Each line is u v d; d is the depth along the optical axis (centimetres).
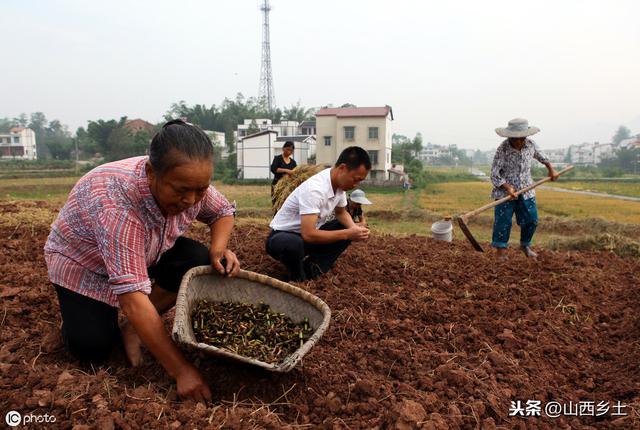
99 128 6956
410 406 224
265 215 1661
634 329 364
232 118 8756
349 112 4484
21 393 229
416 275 463
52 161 6881
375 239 630
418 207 2341
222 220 296
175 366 233
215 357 244
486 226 1515
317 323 275
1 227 552
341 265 469
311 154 5353
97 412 212
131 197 231
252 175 4612
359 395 249
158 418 213
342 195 428
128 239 226
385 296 389
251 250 500
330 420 226
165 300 307
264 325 279
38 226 560
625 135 18462
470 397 248
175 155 204
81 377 242
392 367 282
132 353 271
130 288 224
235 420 214
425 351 301
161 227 251
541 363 305
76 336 255
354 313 353
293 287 291
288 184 679
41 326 310
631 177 7112
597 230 1473
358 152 396
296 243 409
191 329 263
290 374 260
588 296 443
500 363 292
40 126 12750
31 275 387
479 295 416
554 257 616
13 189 3397
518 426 238
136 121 7800
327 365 278
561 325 367
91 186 234
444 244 665
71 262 255
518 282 454
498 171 595
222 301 294
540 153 607
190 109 8825
